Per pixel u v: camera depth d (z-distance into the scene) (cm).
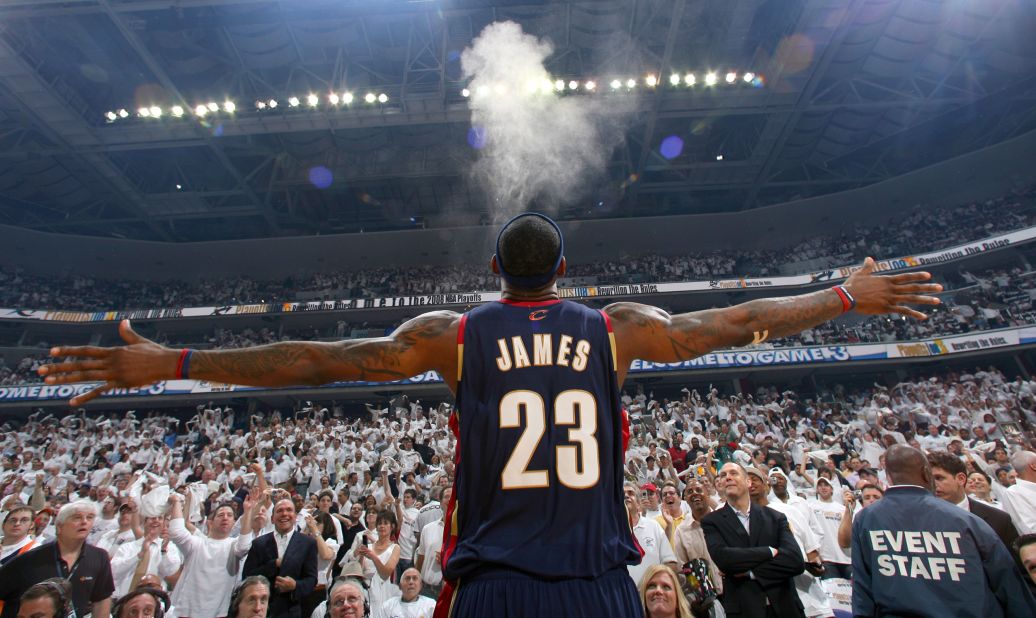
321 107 2809
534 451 148
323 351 168
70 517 506
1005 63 2775
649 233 3719
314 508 837
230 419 2514
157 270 3747
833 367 2708
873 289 182
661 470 1041
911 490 342
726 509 461
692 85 2684
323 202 3791
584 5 2489
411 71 2783
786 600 418
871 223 3581
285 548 615
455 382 164
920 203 3484
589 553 138
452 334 169
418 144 3312
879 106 2916
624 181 3531
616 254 3784
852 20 2402
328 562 670
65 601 423
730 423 1909
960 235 3016
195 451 1984
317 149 3241
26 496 1137
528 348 161
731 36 2642
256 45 2570
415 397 2772
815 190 3784
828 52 2530
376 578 686
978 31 2564
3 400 2545
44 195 3359
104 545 751
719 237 3731
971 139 3378
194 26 2366
